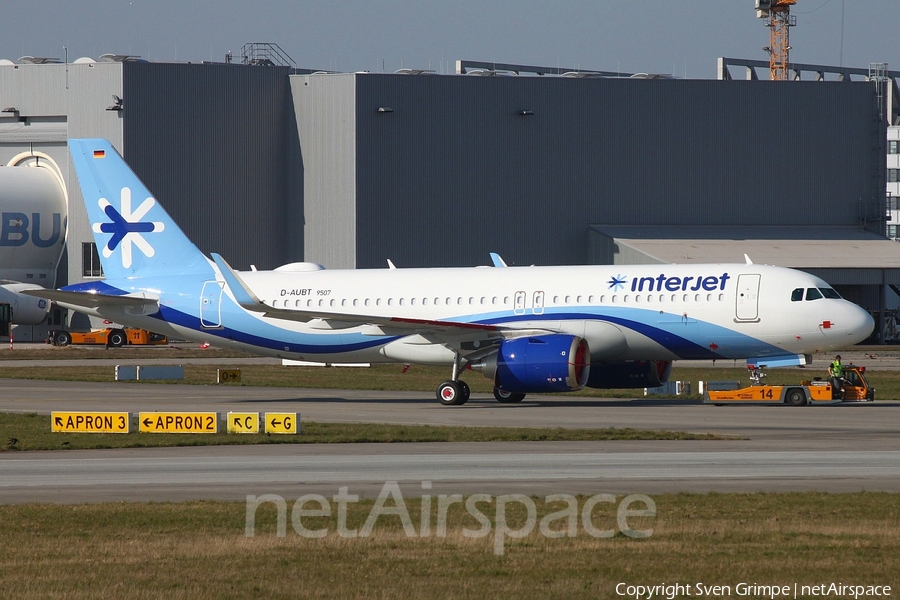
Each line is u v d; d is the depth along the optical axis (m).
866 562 60.50
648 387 175.00
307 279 183.12
